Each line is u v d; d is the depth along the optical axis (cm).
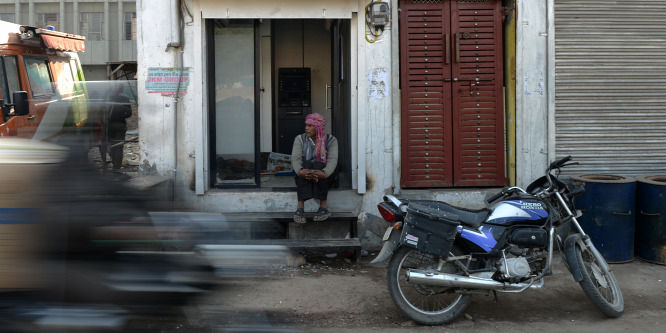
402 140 642
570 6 643
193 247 253
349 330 410
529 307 464
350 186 648
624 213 575
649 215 577
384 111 623
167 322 239
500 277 418
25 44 773
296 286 505
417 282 409
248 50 649
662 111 660
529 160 639
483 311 454
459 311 420
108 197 261
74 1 3359
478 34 645
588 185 582
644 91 657
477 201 632
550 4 631
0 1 3316
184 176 612
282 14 613
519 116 636
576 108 650
